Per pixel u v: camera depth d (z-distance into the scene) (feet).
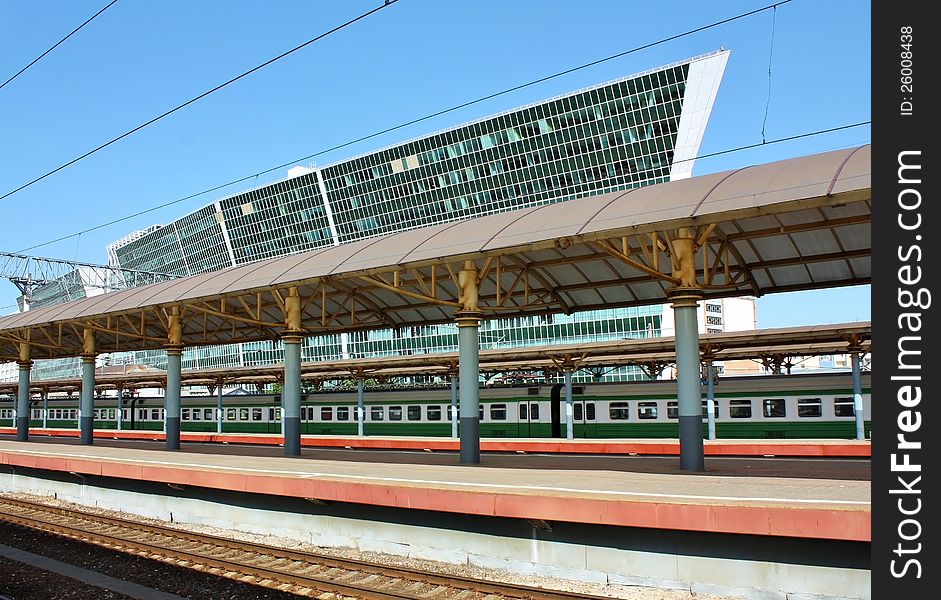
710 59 202.18
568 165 229.66
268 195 298.97
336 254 64.85
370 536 45.32
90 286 169.07
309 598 35.35
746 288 60.13
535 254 60.49
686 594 33.86
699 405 48.01
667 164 213.87
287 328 70.59
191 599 35.40
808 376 92.53
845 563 30.66
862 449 73.15
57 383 176.14
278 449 83.25
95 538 49.98
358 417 121.49
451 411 114.32
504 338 247.50
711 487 38.83
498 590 34.47
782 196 38.93
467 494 39.73
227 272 77.97
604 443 84.99
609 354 98.63
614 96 216.33
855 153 41.04
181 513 57.67
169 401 83.10
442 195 256.93
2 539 51.62
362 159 270.87
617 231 44.45
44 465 71.87
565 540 37.60
